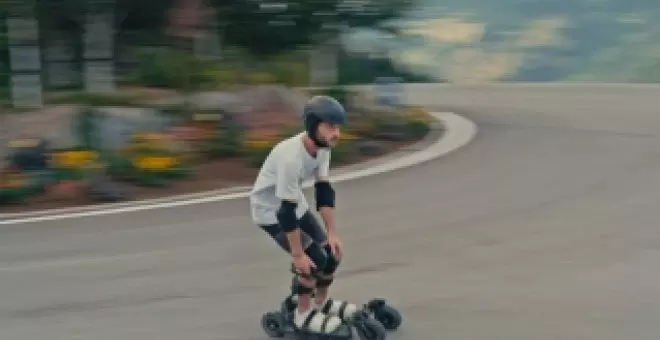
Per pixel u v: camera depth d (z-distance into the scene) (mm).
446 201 9031
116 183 10094
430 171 11125
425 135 15047
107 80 14414
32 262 6750
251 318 5281
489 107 20875
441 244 7070
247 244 7203
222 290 5898
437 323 5082
